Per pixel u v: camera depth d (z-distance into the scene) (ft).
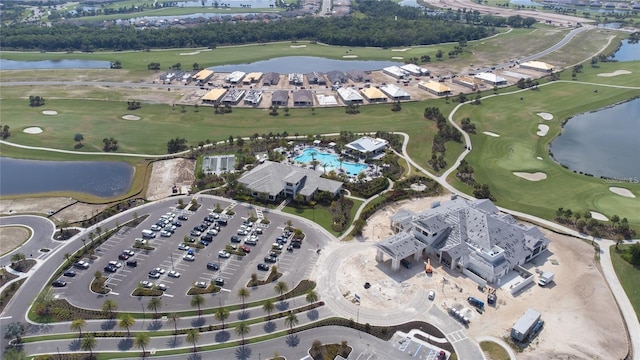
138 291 465.88
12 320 435.94
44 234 567.59
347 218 588.91
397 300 455.63
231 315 439.22
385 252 490.08
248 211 609.01
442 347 404.77
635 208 614.75
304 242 543.39
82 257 521.24
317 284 476.54
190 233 563.07
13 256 500.33
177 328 426.10
